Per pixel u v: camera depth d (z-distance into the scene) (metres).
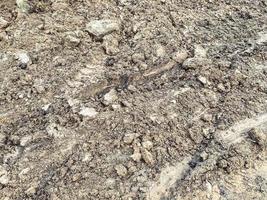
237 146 0.78
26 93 0.83
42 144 0.76
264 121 0.82
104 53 0.91
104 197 0.69
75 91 0.84
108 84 0.86
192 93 0.85
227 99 0.85
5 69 0.86
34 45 0.90
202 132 0.79
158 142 0.77
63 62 0.88
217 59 0.92
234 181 0.73
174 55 0.91
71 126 0.78
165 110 0.81
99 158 0.74
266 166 0.76
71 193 0.69
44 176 0.71
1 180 0.71
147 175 0.72
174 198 0.70
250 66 0.92
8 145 0.76
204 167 0.74
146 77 0.88
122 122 0.79
